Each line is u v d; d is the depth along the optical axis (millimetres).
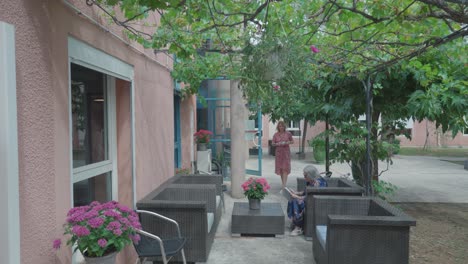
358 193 4656
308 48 3748
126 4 2652
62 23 2189
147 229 3686
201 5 2994
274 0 2754
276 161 7672
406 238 3164
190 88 6859
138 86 3914
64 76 2211
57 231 2105
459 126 5195
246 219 4789
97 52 2797
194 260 3760
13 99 1621
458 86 4457
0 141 1563
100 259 1959
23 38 1763
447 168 12578
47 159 1995
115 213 2025
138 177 3869
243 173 7312
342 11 3211
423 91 5133
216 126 9516
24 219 1746
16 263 1633
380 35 3682
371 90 5195
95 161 3256
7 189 1573
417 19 3004
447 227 5348
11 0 1666
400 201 7172
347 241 3195
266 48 2600
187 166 8602
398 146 5824
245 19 3043
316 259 3846
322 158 13789
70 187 2299
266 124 23172
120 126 3678
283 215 4805
